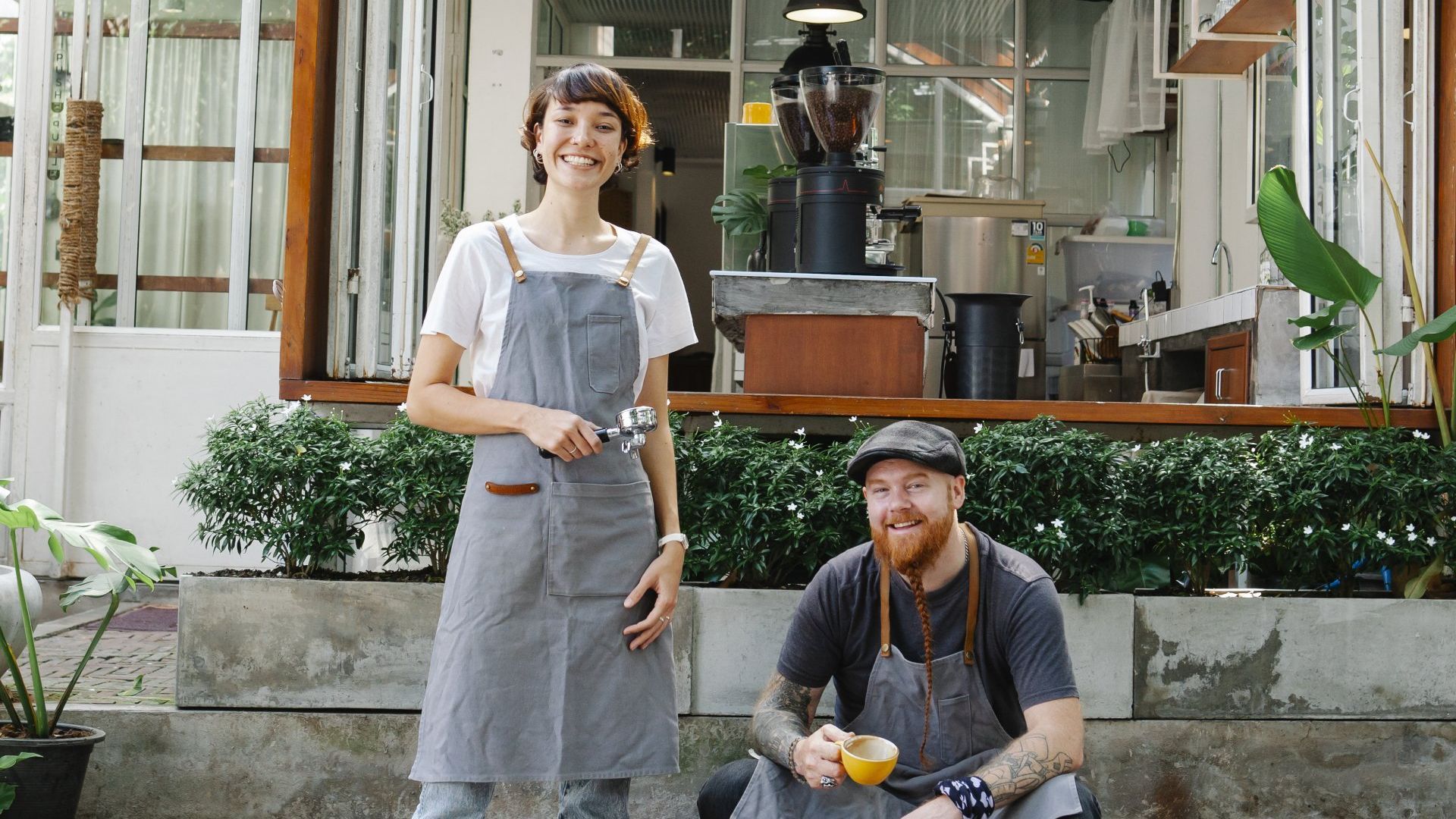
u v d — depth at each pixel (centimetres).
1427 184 362
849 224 354
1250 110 627
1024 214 667
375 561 352
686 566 291
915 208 414
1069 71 802
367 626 288
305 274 338
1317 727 291
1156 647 290
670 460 219
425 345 204
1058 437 296
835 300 345
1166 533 291
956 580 210
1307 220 341
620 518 202
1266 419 337
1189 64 615
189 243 566
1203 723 290
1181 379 592
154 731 287
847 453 301
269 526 296
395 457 296
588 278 204
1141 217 795
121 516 548
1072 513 286
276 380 550
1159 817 289
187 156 566
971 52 807
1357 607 292
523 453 199
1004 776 195
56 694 326
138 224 564
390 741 287
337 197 354
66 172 545
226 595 288
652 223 967
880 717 216
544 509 198
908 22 807
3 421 545
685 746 288
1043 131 806
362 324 360
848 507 288
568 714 196
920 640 213
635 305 207
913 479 203
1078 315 746
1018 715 217
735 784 234
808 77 356
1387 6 367
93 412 549
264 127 566
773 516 291
